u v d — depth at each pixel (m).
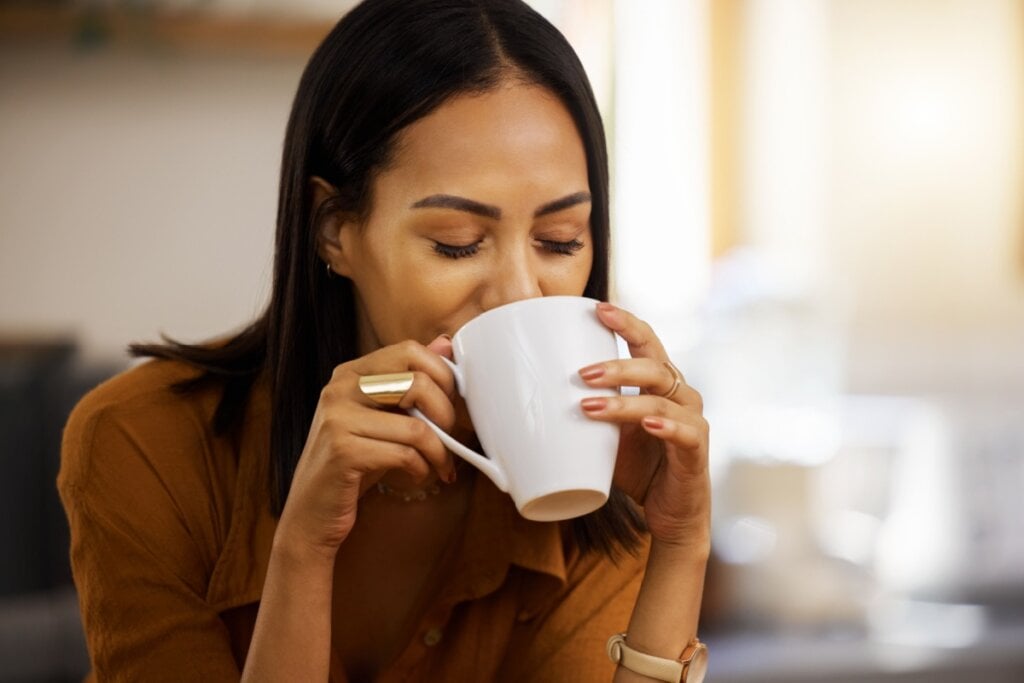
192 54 3.42
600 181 1.00
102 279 3.43
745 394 3.29
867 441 3.47
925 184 4.05
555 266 0.95
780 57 4.00
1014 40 4.03
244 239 3.49
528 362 0.82
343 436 0.85
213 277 3.48
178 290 3.46
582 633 1.09
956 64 4.03
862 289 4.02
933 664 2.69
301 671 0.89
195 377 1.09
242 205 3.48
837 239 4.02
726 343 3.33
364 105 0.93
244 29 3.38
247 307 3.49
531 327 0.83
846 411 3.62
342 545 1.09
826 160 4.01
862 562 3.14
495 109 0.90
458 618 1.10
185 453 1.05
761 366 3.32
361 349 1.07
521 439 0.83
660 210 3.97
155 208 3.44
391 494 1.08
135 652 1.00
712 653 2.76
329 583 0.90
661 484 0.96
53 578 2.72
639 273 3.96
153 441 1.04
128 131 3.42
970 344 4.04
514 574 1.10
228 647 1.01
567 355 0.83
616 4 3.74
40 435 2.75
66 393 2.84
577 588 1.11
